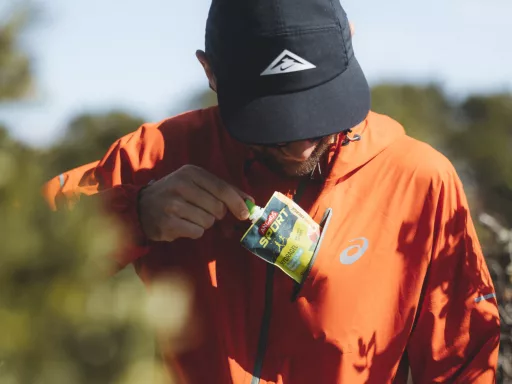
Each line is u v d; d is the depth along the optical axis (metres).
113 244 0.92
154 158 2.09
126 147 2.12
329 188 1.95
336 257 1.91
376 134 2.01
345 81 1.83
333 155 1.96
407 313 1.94
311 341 1.91
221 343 1.93
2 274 0.86
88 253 0.88
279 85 1.79
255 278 1.94
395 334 1.95
